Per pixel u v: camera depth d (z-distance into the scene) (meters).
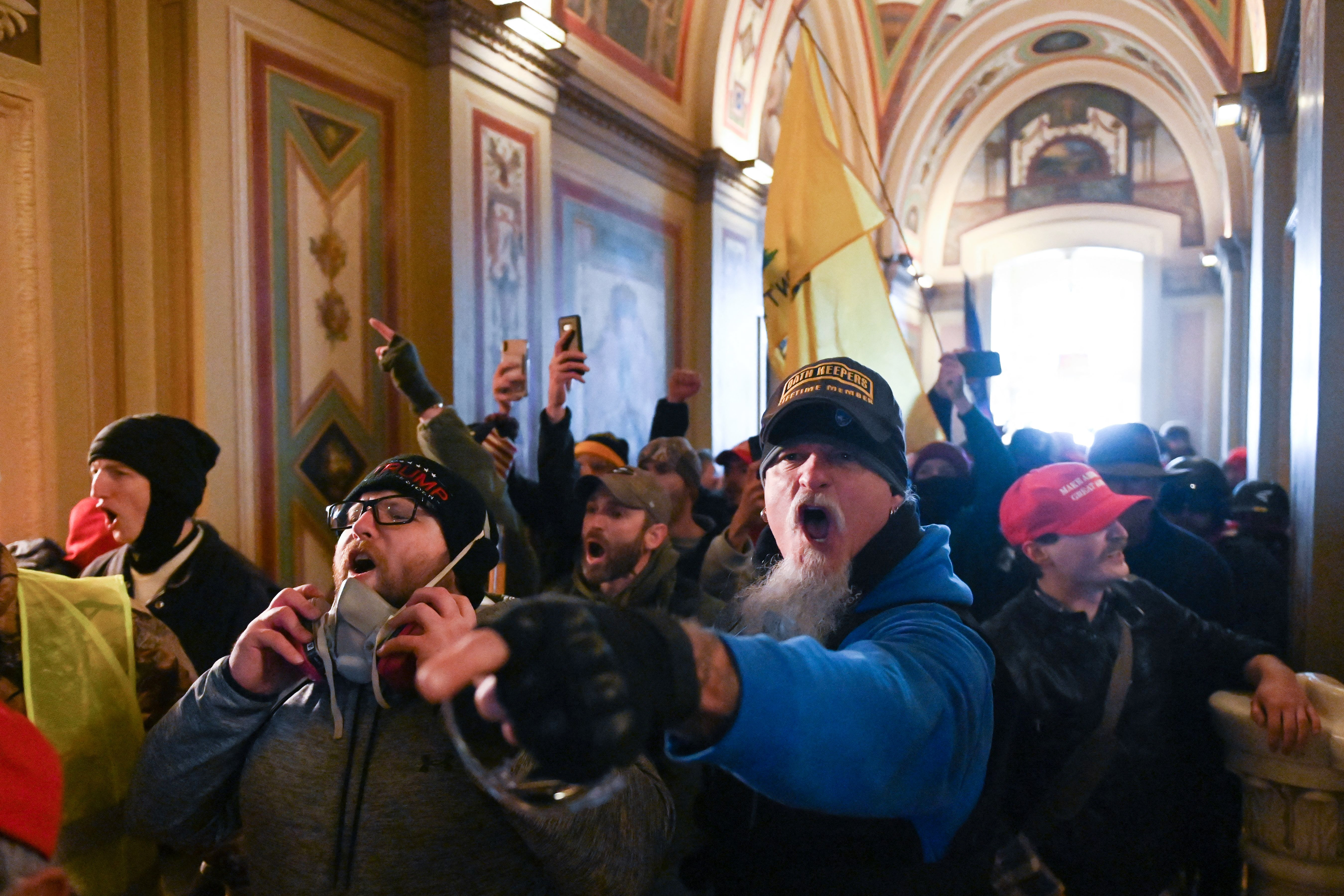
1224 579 2.56
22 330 3.49
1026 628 1.96
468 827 1.28
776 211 3.54
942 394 3.10
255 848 1.33
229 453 4.14
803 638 0.76
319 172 4.67
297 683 1.32
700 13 8.47
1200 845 2.09
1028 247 17.00
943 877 1.08
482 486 2.50
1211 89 12.76
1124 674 1.90
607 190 7.37
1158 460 2.61
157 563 2.34
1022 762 1.89
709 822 1.30
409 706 1.30
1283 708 1.82
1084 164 16.64
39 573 1.59
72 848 1.44
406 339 2.58
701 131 8.61
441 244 5.33
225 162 4.11
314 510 4.62
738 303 9.19
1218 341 15.69
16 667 1.44
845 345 3.36
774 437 1.15
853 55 12.47
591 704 0.49
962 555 2.84
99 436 2.29
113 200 3.81
